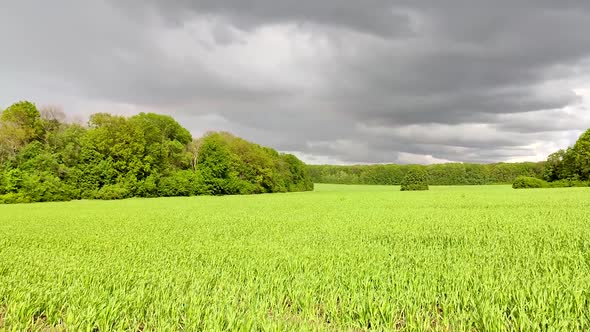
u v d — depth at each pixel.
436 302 4.70
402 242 10.73
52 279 6.45
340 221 18.39
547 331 3.72
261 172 84.06
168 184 63.56
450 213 21.59
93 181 56.53
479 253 8.21
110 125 60.41
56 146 58.81
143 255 9.25
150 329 4.00
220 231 15.06
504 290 4.95
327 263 7.34
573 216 17.03
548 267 6.42
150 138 69.19
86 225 18.61
